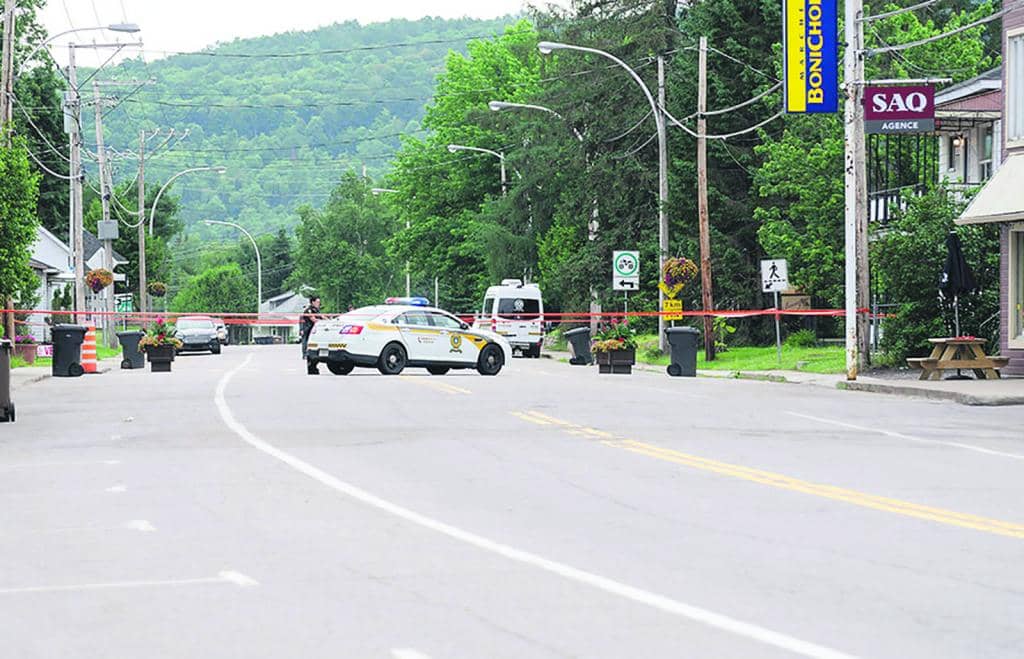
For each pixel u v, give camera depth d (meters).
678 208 85.62
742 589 14.58
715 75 83.94
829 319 88.19
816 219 73.62
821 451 27.97
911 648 12.10
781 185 75.25
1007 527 18.61
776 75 83.06
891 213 66.88
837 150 71.50
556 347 110.00
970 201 55.41
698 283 84.00
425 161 135.12
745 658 11.73
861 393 47.19
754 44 85.06
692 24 89.50
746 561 16.17
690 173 84.50
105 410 39.47
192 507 20.66
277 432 32.09
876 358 57.44
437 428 32.75
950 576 15.29
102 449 29.00
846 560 16.25
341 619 13.24
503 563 16.05
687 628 12.80
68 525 19.16
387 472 24.67
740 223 86.75
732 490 22.31
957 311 54.34
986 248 56.50
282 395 44.03
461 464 25.81
